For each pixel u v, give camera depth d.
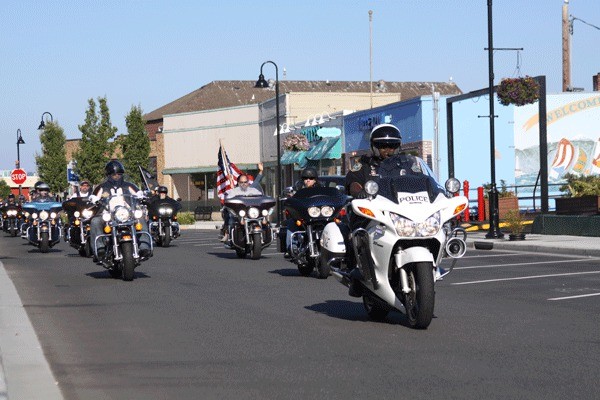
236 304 16.39
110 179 21.62
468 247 31.58
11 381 9.73
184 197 94.38
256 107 82.56
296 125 70.44
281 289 19.05
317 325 13.45
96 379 9.83
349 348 11.34
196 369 10.23
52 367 10.57
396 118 53.12
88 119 85.38
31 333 13.12
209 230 59.66
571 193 39.50
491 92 34.66
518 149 51.34
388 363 10.26
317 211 21.44
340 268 14.23
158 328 13.53
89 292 19.03
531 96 37.62
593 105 52.19
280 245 23.53
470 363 10.16
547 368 9.80
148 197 23.31
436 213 12.39
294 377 9.63
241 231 28.59
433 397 8.52
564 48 59.59
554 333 12.27
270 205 28.64
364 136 57.25
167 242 37.81
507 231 37.16
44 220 34.72
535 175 51.50
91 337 12.80
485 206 42.97
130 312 15.54
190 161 91.81
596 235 32.28
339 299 16.97
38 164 93.19
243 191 29.06
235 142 85.62
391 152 13.40
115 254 21.09
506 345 11.32
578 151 52.19
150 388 9.30
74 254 33.44
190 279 21.73
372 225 12.75
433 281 12.30
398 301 12.70
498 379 9.26
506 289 18.09
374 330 12.80
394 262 12.60
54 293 18.92
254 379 9.59
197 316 14.80
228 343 11.98
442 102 50.19
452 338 11.93
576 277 20.27
